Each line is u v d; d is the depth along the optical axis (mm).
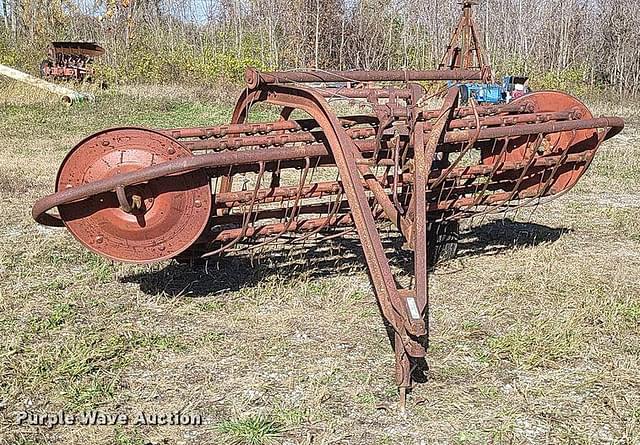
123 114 19734
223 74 30469
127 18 34125
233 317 5586
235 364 4789
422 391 4441
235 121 6375
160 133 5133
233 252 6797
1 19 50500
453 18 34531
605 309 5797
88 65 29188
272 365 4777
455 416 4160
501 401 4344
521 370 4750
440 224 6906
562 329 5359
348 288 6191
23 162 12398
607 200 10133
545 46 32875
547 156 6645
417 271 4410
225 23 41375
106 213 5133
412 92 5352
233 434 3936
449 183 6461
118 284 6277
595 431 4035
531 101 6836
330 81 6238
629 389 4512
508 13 33656
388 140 5934
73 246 7316
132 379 4570
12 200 9422
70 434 3943
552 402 4340
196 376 4621
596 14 32375
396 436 3955
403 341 4090
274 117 18984
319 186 5812
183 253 5746
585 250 7582
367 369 4727
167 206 5164
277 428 4004
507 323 5547
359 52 36125
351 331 5348
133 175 4906
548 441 3924
